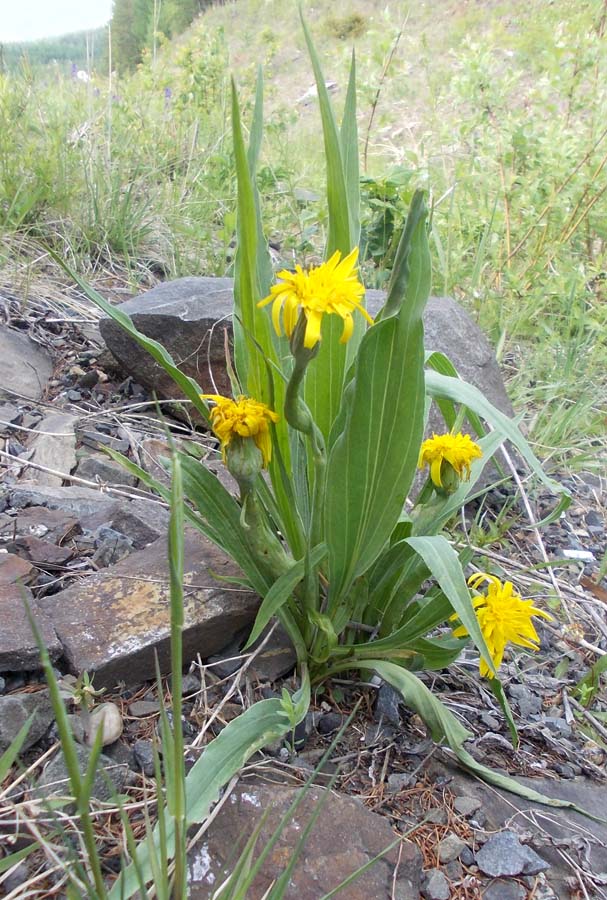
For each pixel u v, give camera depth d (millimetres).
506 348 691
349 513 270
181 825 175
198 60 999
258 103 288
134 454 448
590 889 261
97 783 250
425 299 239
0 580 313
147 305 502
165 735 188
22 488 394
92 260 681
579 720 343
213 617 305
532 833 276
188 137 924
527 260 776
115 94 973
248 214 252
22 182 659
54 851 231
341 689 318
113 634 293
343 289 225
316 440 269
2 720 253
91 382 523
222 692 302
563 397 607
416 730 310
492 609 281
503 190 764
